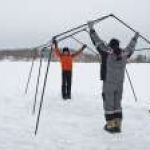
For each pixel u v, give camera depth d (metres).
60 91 16.17
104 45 8.66
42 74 26.08
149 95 15.66
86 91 16.58
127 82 21.25
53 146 7.52
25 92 15.27
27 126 9.18
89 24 8.86
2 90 16.19
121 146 7.65
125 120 9.98
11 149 7.25
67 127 9.19
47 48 13.00
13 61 45.66
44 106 12.12
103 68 8.64
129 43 8.81
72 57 13.73
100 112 11.21
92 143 7.82
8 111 11.11
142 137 8.34
